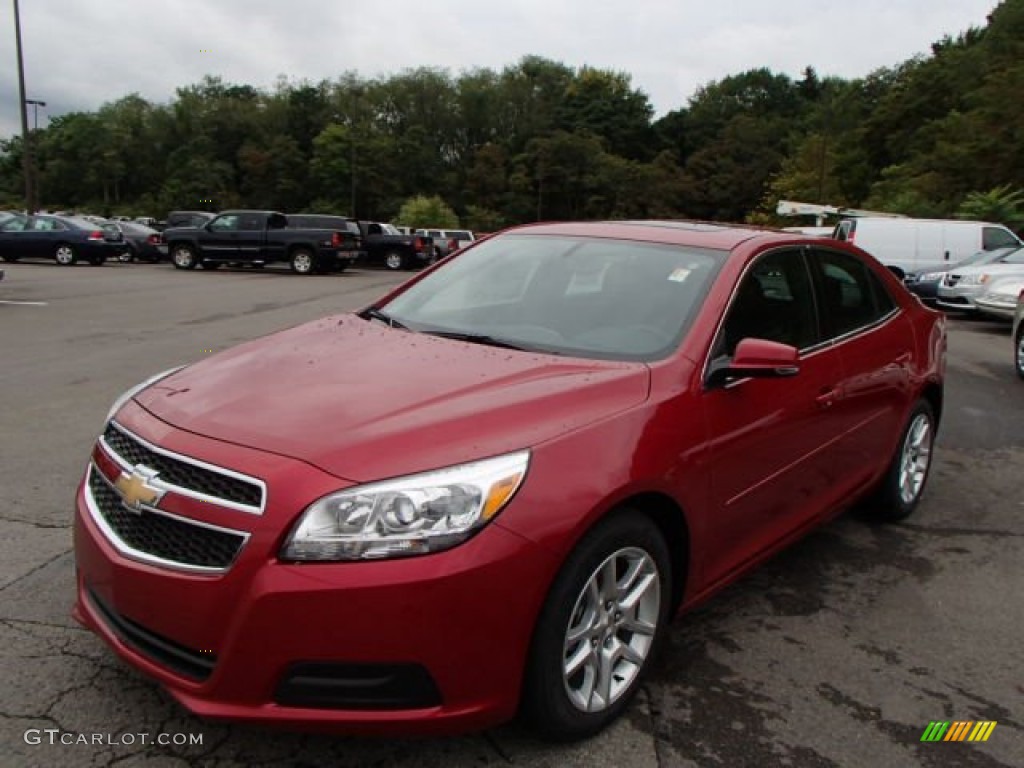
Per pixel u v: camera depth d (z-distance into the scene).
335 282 22.84
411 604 2.20
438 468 2.32
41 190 105.06
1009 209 35.66
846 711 2.91
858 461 4.19
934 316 5.14
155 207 99.50
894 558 4.30
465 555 2.25
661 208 108.81
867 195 79.00
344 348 3.23
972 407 8.00
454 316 3.65
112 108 109.62
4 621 3.26
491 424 2.51
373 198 99.25
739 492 3.19
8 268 24.05
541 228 4.21
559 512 2.40
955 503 5.18
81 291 17.47
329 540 2.21
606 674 2.70
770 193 91.56
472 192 110.12
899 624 3.57
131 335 11.19
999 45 70.94
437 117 116.81
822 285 4.02
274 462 2.33
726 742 2.70
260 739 2.62
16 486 4.83
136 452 2.59
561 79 130.88
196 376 3.03
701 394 3.00
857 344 4.10
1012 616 3.68
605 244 3.83
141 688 2.85
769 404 3.32
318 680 2.23
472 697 2.32
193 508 2.34
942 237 19.16
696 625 3.51
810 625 3.54
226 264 28.70
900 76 95.25
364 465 2.31
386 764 2.52
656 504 2.81
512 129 121.88
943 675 3.17
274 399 2.69
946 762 2.65
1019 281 13.61
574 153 109.19
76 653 3.04
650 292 3.43
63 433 6.05
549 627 2.43
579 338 3.28
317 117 109.25
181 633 2.32
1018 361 9.77
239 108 109.88
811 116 100.88
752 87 139.00
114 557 2.48
